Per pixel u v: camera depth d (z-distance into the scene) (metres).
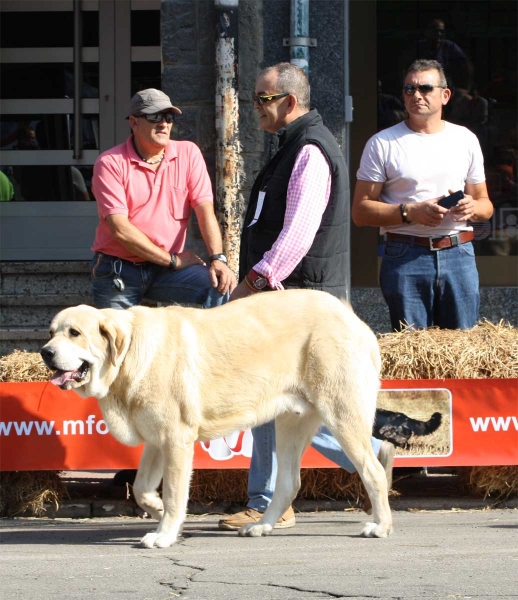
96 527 10.19
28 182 18.06
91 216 17.95
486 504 10.93
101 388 8.73
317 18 14.54
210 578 7.41
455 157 11.34
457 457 10.64
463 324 11.40
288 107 9.55
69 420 10.55
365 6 16.47
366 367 8.98
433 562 7.84
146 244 11.09
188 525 10.10
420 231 11.21
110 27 17.98
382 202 11.34
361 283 16.33
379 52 16.55
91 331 8.62
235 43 14.09
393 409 10.61
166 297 11.56
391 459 9.84
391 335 10.90
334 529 9.70
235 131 14.18
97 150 18.09
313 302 9.09
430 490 11.45
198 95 14.41
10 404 10.55
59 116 18.11
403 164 11.27
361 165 11.52
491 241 16.83
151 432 8.78
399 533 9.35
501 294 16.28
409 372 10.64
